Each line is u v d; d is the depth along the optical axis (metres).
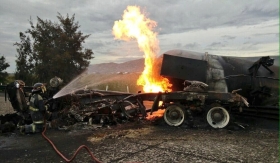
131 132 6.09
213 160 3.95
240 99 6.50
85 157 4.21
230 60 7.94
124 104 7.22
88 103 7.26
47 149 4.76
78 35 21.58
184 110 6.79
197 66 7.48
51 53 20.86
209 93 6.67
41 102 6.15
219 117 6.56
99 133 6.00
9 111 9.83
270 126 6.76
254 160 3.93
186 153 4.32
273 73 7.82
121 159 4.05
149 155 4.23
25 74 23.16
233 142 5.08
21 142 5.31
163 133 5.96
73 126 6.57
